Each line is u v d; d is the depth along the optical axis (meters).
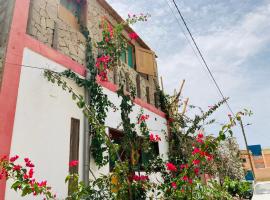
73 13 7.79
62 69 6.01
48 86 5.46
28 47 5.22
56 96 5.62
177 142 10.33
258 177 33.94
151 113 9.91
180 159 9.81
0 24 5.17
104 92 7.34
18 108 4.68
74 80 6.25
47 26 6.14
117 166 4.28
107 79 7.45
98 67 6.96
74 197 3.64
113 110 7.52
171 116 11.08
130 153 6.20
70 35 6.83
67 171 5.43
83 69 6.75
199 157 3.93
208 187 6.00
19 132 4.59
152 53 11.66
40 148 4.94
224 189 6.52
